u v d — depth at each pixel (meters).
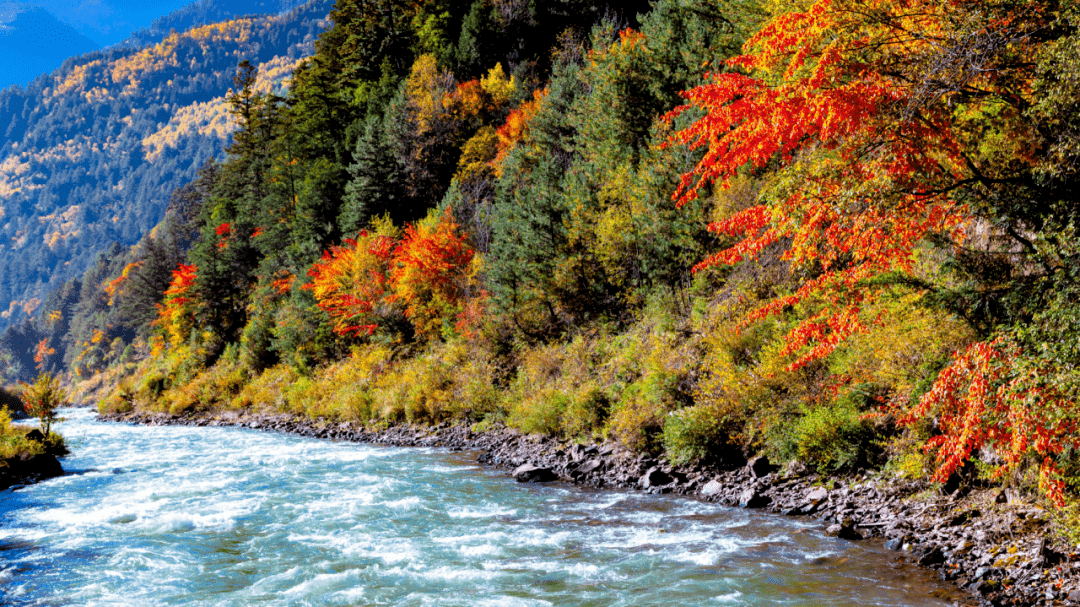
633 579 7.60
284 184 52.25
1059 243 6.44
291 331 35.50
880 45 7.07
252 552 9.14
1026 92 6.84
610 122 24.53
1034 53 6.56
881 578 7.29
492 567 8.21
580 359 19.52
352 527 10.33
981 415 6.11
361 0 60.88
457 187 34.84
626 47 25.66
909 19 7.00
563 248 22.47
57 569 8.54
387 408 23.97
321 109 58.47
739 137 7.70
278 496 12.87
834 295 8.18
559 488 12.99
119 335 127.06
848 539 8.73
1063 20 6.10
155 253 70.44
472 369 23.12
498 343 23.73
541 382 19.91
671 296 18.30
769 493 10.98
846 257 11.66
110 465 18.22
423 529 10.11
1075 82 5.91
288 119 60.59
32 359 167.00
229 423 31.86
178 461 18.61
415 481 14.12
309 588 7.62
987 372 6.13
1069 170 6.44
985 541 7.69
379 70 59.22
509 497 12.27
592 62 30.88
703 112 18.61
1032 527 7.57
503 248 24.75
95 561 8.85
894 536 8.56
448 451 18.61
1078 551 6.85
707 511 10.56
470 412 21.56
